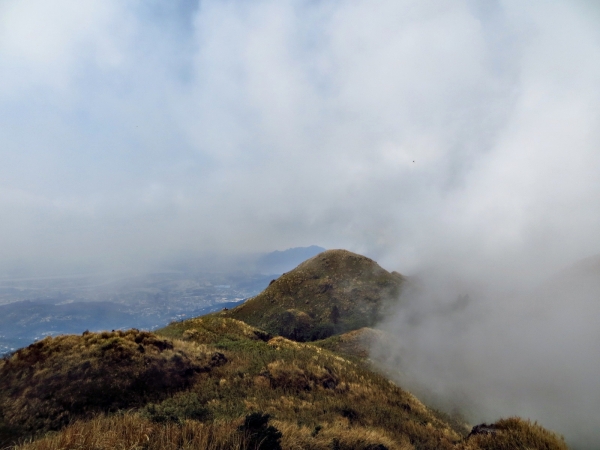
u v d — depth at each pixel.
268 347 28.02
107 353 17.14
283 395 17.56
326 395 19.48
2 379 15.20
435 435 17.39
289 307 88.88
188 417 10.92
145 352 18.38
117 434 7.26
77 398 14.15
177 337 27.39
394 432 15.65
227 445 7.41
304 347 32.03
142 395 15.54
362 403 20.20
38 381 14.86
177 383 17.33
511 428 12.02
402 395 25.25
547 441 10.97
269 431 8.01
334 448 9.03
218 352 22.81
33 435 11.89
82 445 6.79
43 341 17.78
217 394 16.31
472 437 12.60
